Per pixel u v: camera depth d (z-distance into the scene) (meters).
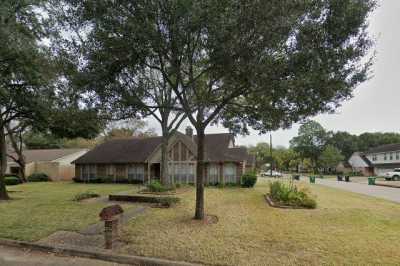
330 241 6.94
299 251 6.18
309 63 6.67
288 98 7.11
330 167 69.88
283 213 10.68
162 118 19.94
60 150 38.38
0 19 11.96
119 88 8.20
